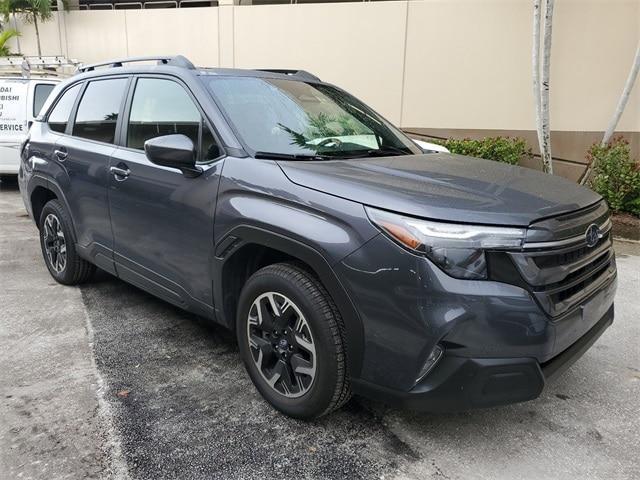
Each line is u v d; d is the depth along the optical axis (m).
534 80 8.06
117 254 3.97
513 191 2.70
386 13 10.13
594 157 8.12
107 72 4.27
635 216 7.58
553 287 2.44
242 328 3.06
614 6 8.58
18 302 4.52
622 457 2.69
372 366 2.50
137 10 12.52
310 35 10.84
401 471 2.55
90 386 3.22
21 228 7.13
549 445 2.77
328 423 2.90
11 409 2.97
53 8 13.83
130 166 3.70
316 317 2.63
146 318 4.24
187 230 3.26
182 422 2.89
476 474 2.54
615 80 8.79
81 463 2.56
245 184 2.93
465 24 9.58
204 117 3.27
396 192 2.52
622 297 4.93
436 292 2.29
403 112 10.33
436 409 2.39
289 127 3.38
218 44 11.77
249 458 2.62
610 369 3.58
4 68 10.28
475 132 9.84
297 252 2.65
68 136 4.56
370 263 2.41
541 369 2.43
